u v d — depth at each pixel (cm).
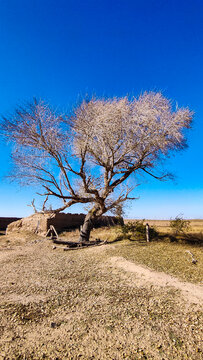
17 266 988
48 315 507
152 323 461
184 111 1277
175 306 535
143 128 1301
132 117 1297
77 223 2323
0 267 974
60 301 583
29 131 1254
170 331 430
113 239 1588
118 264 915
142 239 1430
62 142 1283
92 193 1405
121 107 1292
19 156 1280
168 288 650
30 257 1184
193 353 364
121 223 1884
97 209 1542
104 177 1515
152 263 891
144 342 398
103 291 648
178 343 392
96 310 527
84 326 456
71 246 1432
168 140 1385
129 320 475
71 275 818
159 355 362
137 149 1381
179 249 1109
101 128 1251
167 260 927
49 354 369
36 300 589
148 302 563
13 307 543
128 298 593
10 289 675
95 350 378
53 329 447
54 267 948
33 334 430
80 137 1341
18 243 1744
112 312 514
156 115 1281
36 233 2034
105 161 1459
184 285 666
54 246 1437
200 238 1367
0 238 1998
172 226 1473
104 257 1047
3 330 442
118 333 427
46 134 1266
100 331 436
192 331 426
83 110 1347
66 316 502
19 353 371
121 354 367
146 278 741
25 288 683
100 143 1339
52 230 1978
